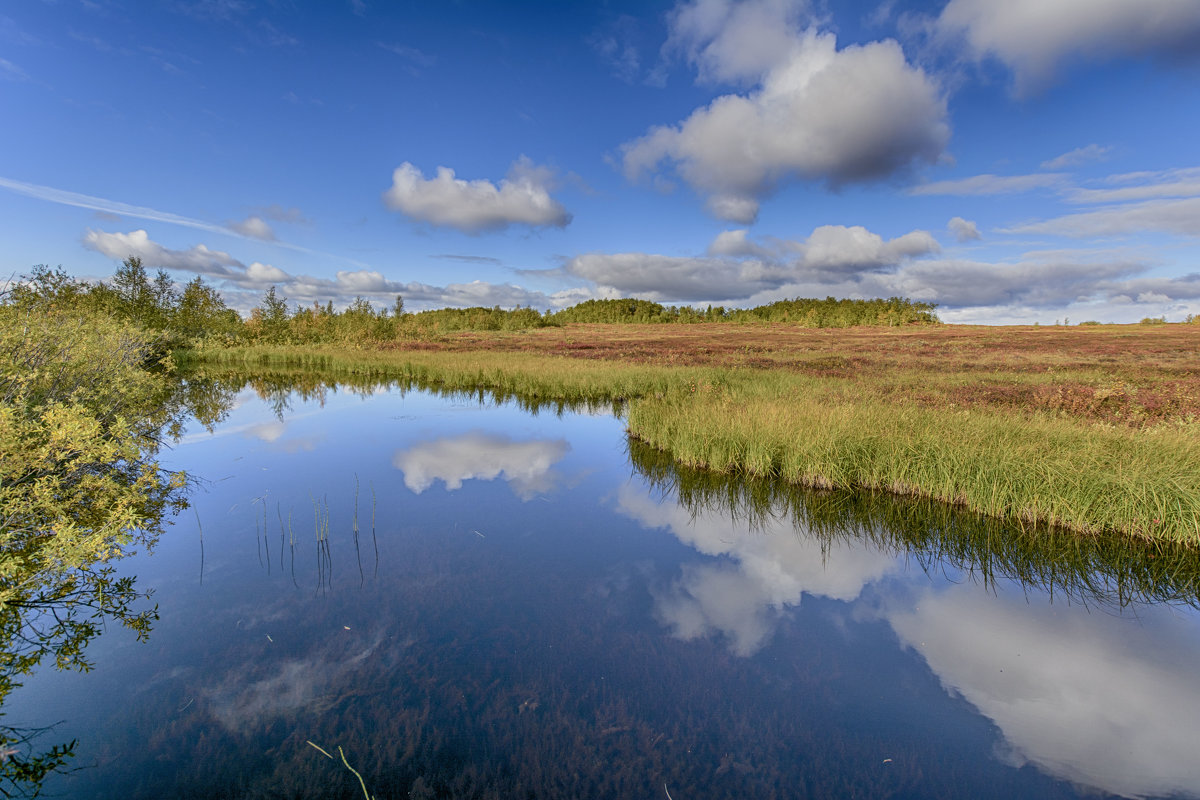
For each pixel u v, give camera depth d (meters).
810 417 9.62
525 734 3.18
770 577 5.48
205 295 33.47
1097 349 30.36
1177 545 5.87
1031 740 3.22
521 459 9.98
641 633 4.35
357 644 4.07
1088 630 4.50
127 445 5.99
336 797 2.67
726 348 34.22
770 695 3.62
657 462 9.87
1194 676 3.87
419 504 7.40
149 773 2.79
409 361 24.05
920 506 7.41
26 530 4.86
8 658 3.74
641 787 2.83
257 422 12.95
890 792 2.83
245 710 3.30
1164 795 2.79
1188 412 9.88
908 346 34.25
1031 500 6.69
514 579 5.27
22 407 5.67
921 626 4.55
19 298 9.75
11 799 2.59
